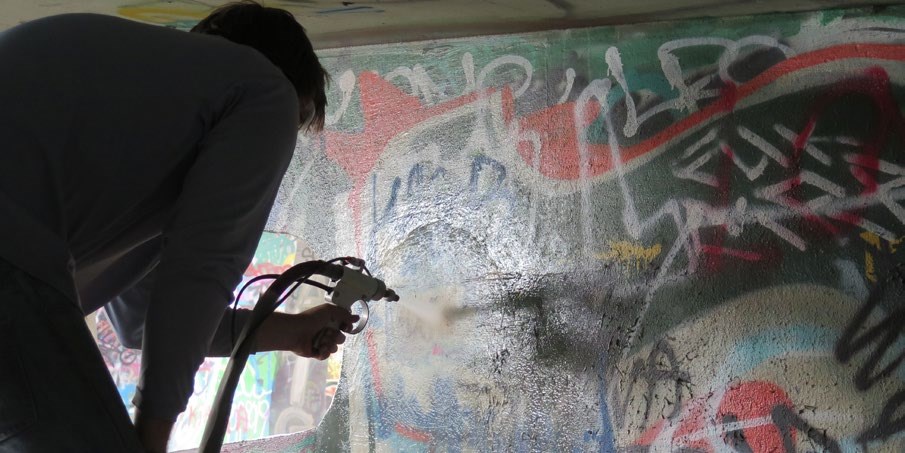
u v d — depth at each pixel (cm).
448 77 316
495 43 307
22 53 140
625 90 282
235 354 160
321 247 338
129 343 182
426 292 315
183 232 138
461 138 312
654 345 271
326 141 340
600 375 280
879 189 243
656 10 267
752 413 255
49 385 125
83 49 143
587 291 284
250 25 173
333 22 306
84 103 139
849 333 244
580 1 263
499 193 303
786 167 255
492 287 302
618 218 281
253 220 147
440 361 310
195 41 152
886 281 240
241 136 146
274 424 473
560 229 290
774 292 255
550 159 294
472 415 302
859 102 247
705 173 267
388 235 325
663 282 271
